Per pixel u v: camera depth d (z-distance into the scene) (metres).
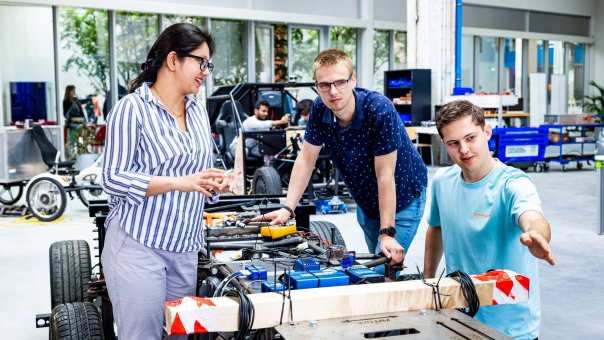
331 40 14.30
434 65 12.61
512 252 1.92
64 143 10.78
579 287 4.29
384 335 1.48
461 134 1.85
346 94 2.26
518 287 1.66
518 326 1.93
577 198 8.46
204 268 2.25
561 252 5.34
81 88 10.93
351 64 2.27
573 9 19.69
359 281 1.79
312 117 2.60
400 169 2.68
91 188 7.08
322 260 2.07
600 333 3.41
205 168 2.04
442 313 1.57
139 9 11.16
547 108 18.06
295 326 1.48
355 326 1.48
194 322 1.44
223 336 1.93
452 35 12.67
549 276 4.57
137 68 11.57
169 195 1.94
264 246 2.55
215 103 7.97
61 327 2.28
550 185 9.82
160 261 1.98
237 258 2.64
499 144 11.27
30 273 4.78
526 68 18.69
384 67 15.40
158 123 1.90
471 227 1.97
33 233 6.28
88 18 10.90
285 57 13.56
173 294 2.08
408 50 12.97
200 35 1.92
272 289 1.67
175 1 11.68
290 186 2.66
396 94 13.18
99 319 2.36
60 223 6.80
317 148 2.67
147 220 1.93
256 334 1.70
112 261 1.97
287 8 13.35
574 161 12.66
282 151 7.31
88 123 11.02
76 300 2.87
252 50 12.93
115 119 1.87
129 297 1.95
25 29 10.34
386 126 2.42
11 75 10.28
